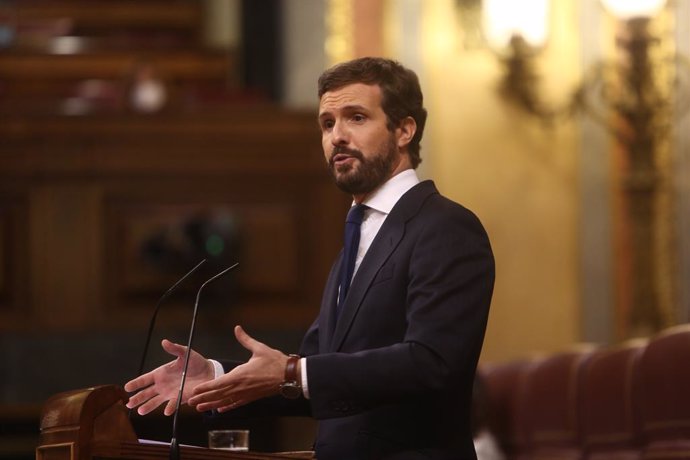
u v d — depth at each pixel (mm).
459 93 20172
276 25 21062
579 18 20156
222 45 24594
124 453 6957
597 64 20078
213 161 18547
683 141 19938
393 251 7816
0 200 18188
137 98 20391
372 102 8070
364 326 7730
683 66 19906
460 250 7617
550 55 20188
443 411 7754
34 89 22703
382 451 7645
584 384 12781
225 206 18500
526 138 20172
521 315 19984
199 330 17875
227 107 18625
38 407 17078
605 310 19984
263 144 18609
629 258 20000
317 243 18594
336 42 20531
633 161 19969
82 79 22828
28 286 18062
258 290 18359
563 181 20156
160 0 25016
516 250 20062
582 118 20156
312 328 8664
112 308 18062
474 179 20094
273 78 21094
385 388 7164
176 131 18484
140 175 18422
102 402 7000
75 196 18266
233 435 8648
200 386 7070
